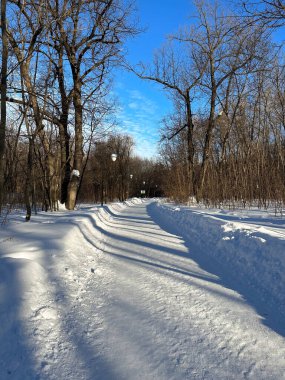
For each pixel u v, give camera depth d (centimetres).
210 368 312
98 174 3806
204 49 2292
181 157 2873
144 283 570
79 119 1717
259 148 1694
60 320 411
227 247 776
